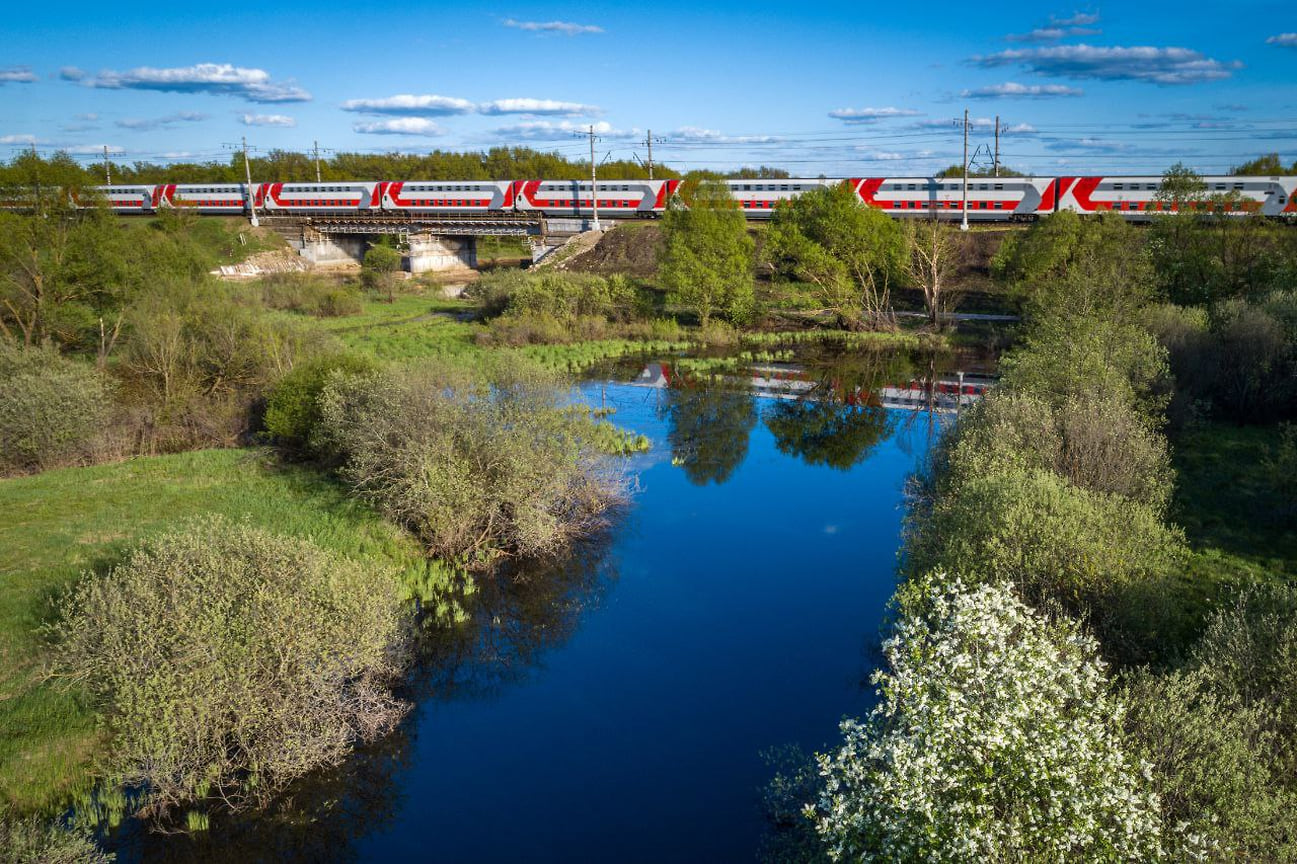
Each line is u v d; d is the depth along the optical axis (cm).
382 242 8981
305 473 2705
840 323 6250
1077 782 888
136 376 3347
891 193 7906
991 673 1002
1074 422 2169
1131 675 1182
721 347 5634
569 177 13125
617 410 3988
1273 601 1434
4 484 2606
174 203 10044
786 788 1345
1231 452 2792
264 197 9969
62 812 1288
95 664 1405
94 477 2673
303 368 2989
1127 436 2186
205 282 4034
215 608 1386
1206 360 3266
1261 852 905
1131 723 1053
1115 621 1441
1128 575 1491
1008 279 6278
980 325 6034
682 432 3619
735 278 6025
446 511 2167
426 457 2198
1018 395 2647
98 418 2955
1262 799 923
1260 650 1230
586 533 2461
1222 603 1730
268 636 1394
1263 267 4406
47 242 3922
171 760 1330
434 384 2583
